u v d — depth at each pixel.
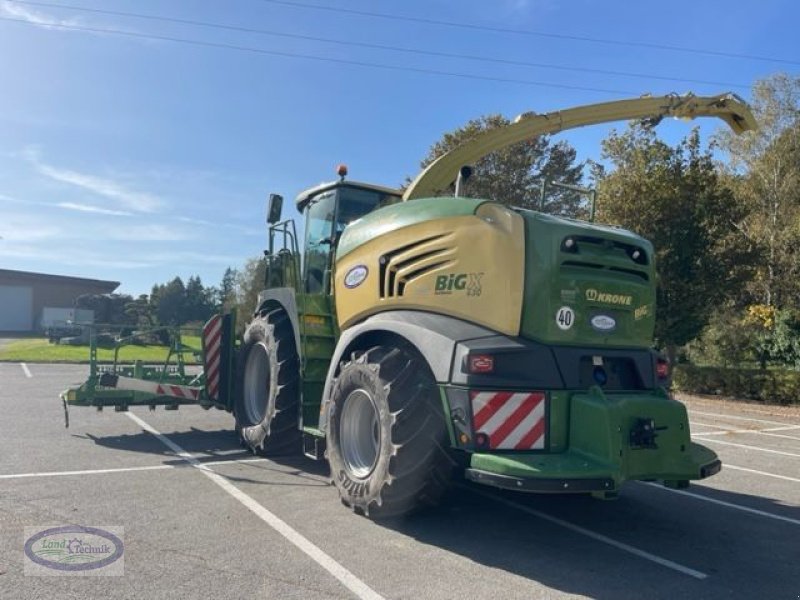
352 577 4.04
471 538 4.90
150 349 28.06
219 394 8.59
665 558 4.65
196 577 3.95
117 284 59.97
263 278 8.71
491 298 4.92
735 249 17.58
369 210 7.31
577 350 5.02
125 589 3.75
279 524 5.02
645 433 4.58
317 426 6.61
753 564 4.59
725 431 11.93
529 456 4.58
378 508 5.02
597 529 5.32
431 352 4.95
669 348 18.41
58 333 36.06
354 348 5.84
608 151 23.58
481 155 7.59
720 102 8.32
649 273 5.63
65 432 8.82
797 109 28.09
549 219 5.15
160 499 5.61
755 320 20.77
